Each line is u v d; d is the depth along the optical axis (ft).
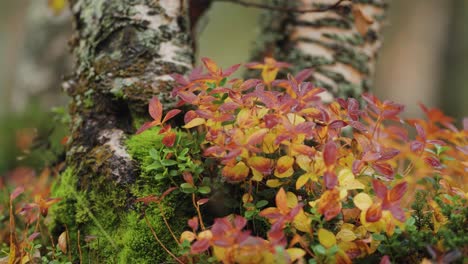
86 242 3.05
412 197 3.13
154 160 2.96
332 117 2.90
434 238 2.74
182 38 3.27
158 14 3.23
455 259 2.61
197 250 2.60
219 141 2.78
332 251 2.64
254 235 2.90
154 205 2.94
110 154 3.04
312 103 3.07
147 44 3.19
